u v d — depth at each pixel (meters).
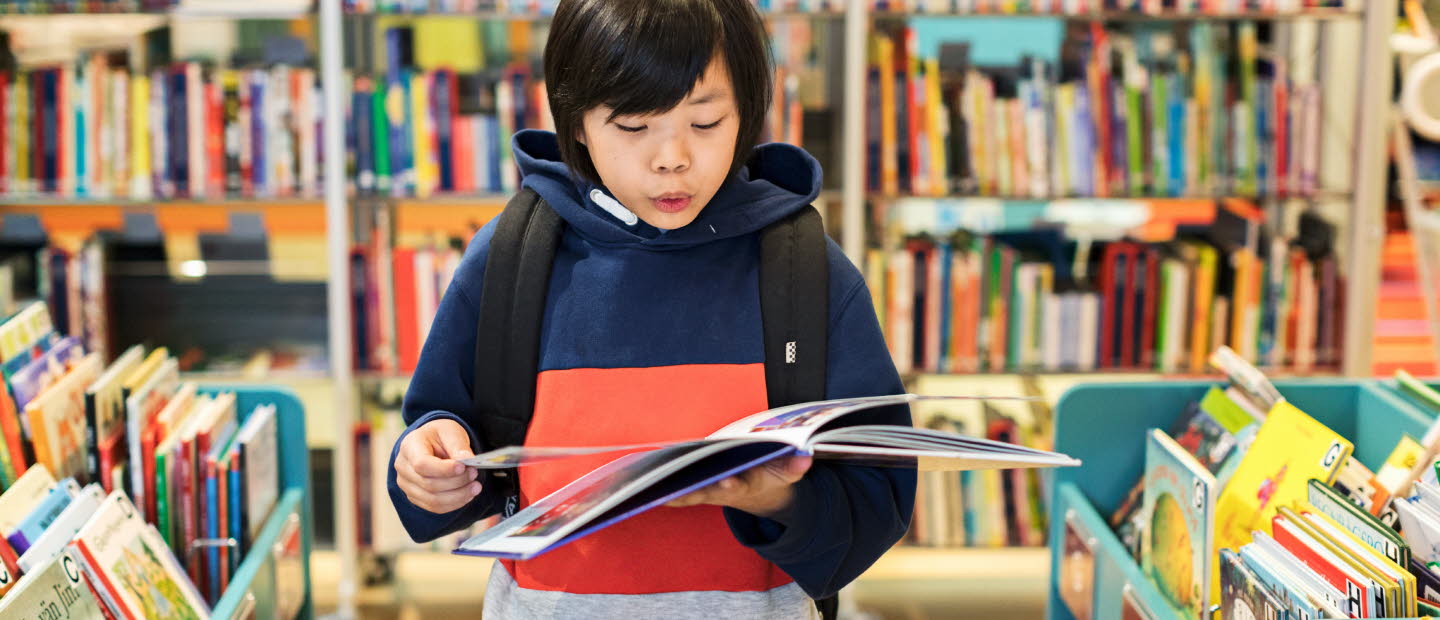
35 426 1.55
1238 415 1.78
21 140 2.89
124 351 3.09
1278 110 3.01
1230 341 3.10
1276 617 1.32
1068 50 3.17
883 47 2.95
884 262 3.05
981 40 3.31
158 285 3.08
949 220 3.49
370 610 3.06
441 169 2.95
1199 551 1.53
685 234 1.13
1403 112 2.94
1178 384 1.91
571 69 1.02
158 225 3.15
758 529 1.10
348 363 2.98
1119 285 3.08
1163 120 3.01
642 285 1.14
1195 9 2.91
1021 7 2.90
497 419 1.17
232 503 1.73
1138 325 3.10
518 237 1.16
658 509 1.15
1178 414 1.92
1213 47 3.01
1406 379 1.79
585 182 1.14
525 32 3.21
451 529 1.22
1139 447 1.92
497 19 3.00
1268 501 1.57
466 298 1.18
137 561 1.51
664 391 1.13
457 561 3.36
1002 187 3.02
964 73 3.12
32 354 1.69
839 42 3.02
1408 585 1.23
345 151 2.91
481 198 2.94
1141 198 3.03
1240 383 1.80
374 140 2.92
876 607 3.10
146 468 1.70
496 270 1.16
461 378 1.19
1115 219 3.43
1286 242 3.13
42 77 2.88
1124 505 1.90
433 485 1.06
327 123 2.88
